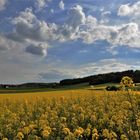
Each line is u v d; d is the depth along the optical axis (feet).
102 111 60.54
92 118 51.70
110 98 79.46
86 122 52.75
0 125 52.06
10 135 46.14
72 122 51.85
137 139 37.01
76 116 57.16
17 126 52.01
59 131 44.57
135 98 59.93
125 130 42.93
